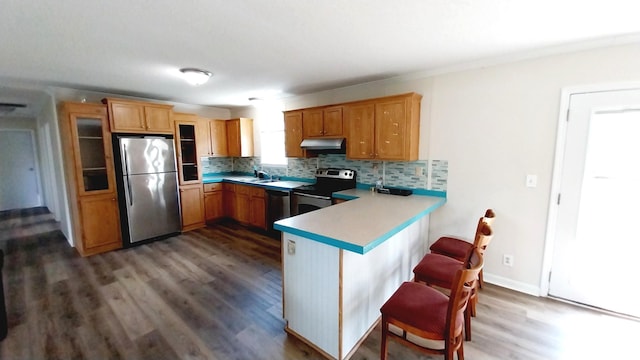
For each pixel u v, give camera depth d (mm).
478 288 2785
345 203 2811
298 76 3291
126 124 3918
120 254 3730
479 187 2869
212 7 1679
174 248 3945
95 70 2971
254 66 2885
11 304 2527
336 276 1797
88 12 1722
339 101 3951
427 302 1625
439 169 3111
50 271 3217
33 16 1762
